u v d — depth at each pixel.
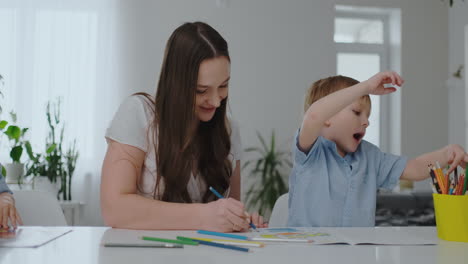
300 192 1.20
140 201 0.93
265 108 4.04
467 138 3.87
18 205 1.20
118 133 1.06
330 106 1.01
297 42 4.09
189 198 1.12
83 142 3.81
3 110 3.73
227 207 0.89
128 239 0.79
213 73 0.99
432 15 4.19
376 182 1.25
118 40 3.89
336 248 0.73
